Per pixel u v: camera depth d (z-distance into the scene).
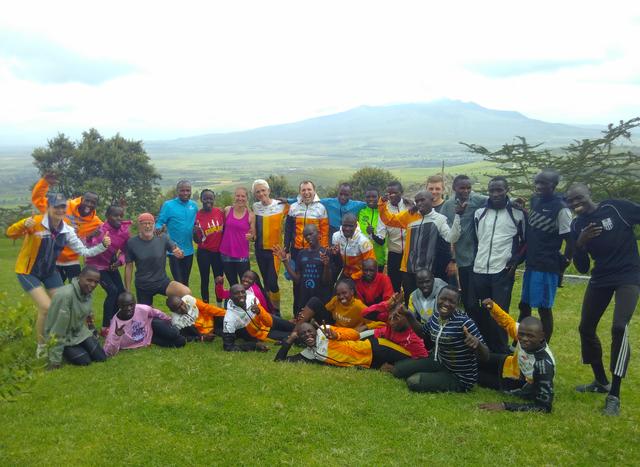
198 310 10.59
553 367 7.30
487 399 7.84
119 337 9.66
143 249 10.61
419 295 9.18
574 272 18.61
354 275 10.54
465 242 9.47
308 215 11.68
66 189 66.62
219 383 8.09
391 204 11.65
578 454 6.21
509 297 8.95
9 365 5.75
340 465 5.92
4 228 39.53
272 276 11.94
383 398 7.62
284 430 6.66
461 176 9.39
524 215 8.76
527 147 33.50
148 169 68.25
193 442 6.38
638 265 7.48
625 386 8.44
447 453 6.20
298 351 9.98
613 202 7.53
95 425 6.76
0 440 6.39
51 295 9.81
